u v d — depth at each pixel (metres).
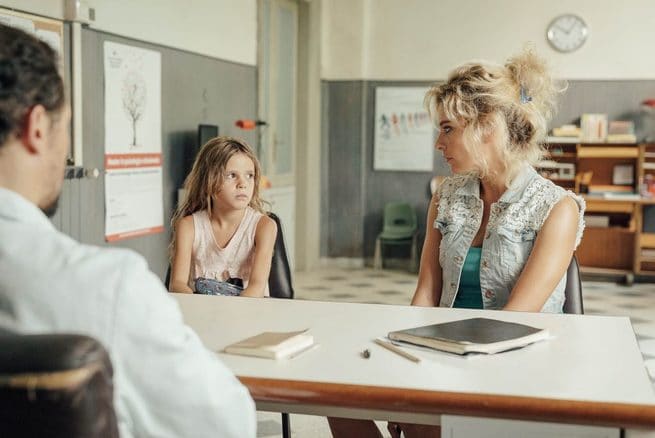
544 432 1.45
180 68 6.24
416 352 1.74
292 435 3.79
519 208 2.46
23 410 0.92
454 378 1.54
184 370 1.13
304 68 9.33
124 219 5.48
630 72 9.06
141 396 1.12
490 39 9.36
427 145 9.69
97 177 5.14
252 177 3.02
